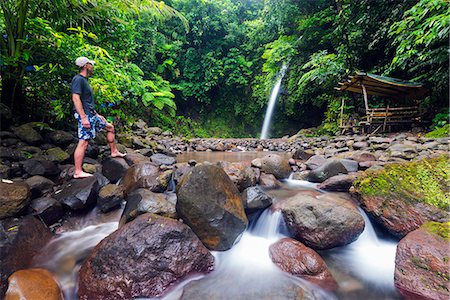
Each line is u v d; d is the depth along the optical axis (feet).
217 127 54.70
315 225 8.14
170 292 6.43
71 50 14.10
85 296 6.27
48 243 8.15
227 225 8.09
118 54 21.97
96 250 6.86
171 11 18.57
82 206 9.61
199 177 8.40
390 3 25.35
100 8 16.37
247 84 53.62
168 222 7.27
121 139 21.74
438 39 19.22
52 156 12.32
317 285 6.67
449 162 9.78
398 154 14.32
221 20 50.01
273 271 7.29
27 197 8.39
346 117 33.91
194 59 51.24
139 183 10.88
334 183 11.41
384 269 7.39
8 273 6.40
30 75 14.62
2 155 10.77
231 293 6.34
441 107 24.85
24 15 13.41
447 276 5.77
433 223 7.19
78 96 11.01
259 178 13.34
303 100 42.37
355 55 31.19
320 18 36.32
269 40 49.32
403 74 28.84
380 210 8.75
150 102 39.37
